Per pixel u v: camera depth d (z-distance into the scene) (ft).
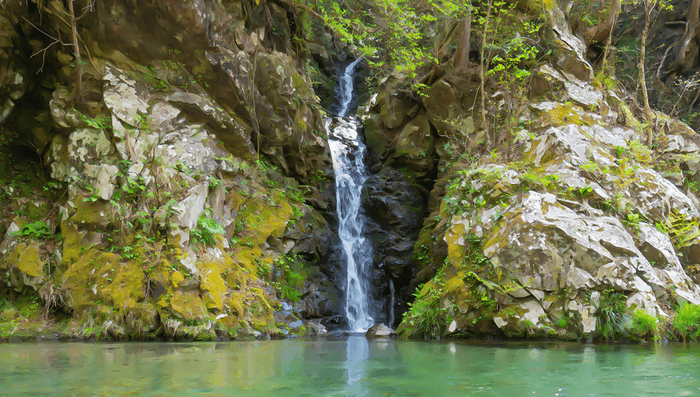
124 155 28.91
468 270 27.78
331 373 12.62
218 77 33.14
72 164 29.32
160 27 30.99
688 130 39.55
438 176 41.29
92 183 28.50
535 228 26.05
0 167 30.58
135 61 31.55
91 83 29.96
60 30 29.96
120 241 27.55
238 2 34.94
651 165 34.83
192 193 28.86
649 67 46.39
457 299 27.02
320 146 40.63
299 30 43.42
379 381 11.33
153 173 28.73
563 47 38.96
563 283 24.82
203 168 31.35
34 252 28.14
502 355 17.35
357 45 39.88
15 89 30.55
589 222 26.48
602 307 23.76
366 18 41.57
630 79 45.11
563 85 38.42
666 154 36.52
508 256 26.22
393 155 44.93
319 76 54.24
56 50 30.55
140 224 27.86
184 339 24.76
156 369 13.29
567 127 32.76
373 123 48.16
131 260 26.91
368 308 39.06
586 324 23.66
